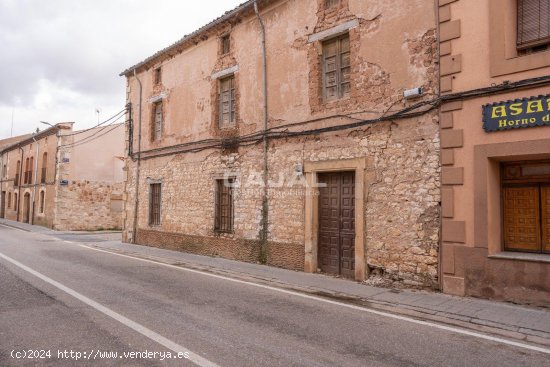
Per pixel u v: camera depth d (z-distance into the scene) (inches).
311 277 353.4
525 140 251.9
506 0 263.7
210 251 492.1
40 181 1068.5
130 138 667.4
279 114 415.8
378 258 326.3
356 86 347.9
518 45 265.3
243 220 450.3
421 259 300.7
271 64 428.1
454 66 285.1
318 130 373.1
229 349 175.8
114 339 185.8
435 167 295.6
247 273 372.2
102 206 1003.9
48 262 421.4
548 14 255.1
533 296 248.7
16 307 239.1
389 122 324.2
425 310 246.1
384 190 324.5
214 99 504.7
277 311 244.1
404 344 189.0
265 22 438.0
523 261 253.0
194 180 527.5
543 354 179.9
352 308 256.2
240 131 460.8
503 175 281.0
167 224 571.8
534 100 247.4
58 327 202.4
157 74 627.2
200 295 283.0
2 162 1419.8
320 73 382.3
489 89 265.9
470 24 279.7
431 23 302.2
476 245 271.7
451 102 286.0
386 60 327.9
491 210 269.1
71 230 952.3
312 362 163.5
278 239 409.1
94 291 285.4
